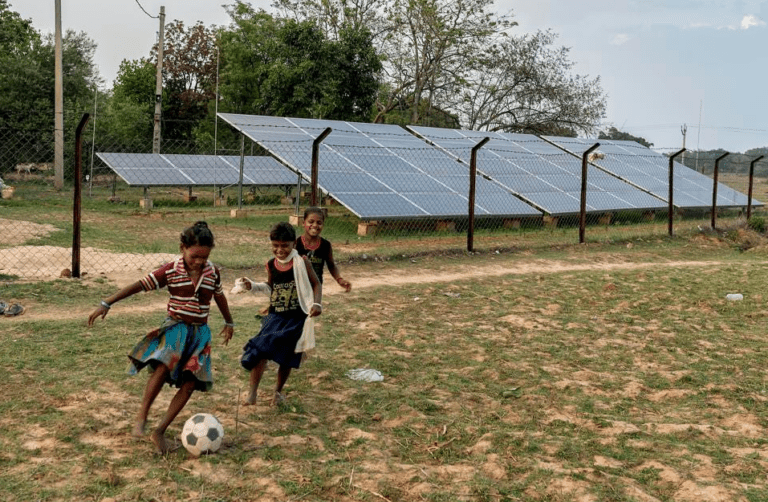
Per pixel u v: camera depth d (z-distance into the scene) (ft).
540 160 84.48
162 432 15.11
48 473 13.82
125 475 13.98
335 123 78.07
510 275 42.83
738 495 14.02
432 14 127.03
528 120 144.77
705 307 34.71
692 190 93.45
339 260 43.86
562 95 140.26
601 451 16.46
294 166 60.29
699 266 50.06
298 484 13.98
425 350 25.30
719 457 16.24
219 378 20.62
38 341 23.39
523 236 60.39
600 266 48.98
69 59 141.18
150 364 15.11
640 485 14.60
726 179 153.99
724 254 59.72
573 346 26.66
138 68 146.92
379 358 23.82
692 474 15.10
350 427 17.44
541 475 14.87
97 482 13.57
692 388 21.88
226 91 128.47
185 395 15.29
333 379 21.24
